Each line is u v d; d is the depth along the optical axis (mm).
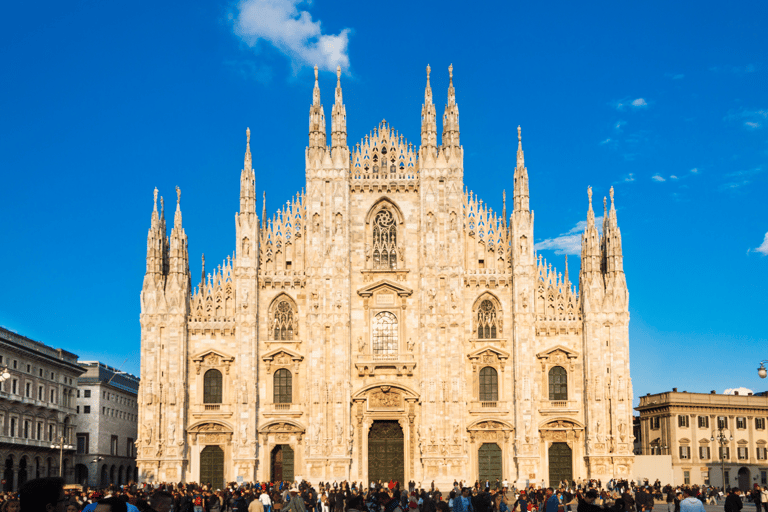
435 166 100938
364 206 102000
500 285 100062
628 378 96500
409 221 101500
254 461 95625
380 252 101312
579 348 98500
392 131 103625
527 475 94812
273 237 101688
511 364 98375
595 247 99188
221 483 96625
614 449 95188
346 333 97875
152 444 94938
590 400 96188
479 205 102062
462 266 99688
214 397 98312
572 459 96688
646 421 142250
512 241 99875
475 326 99688
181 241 99250
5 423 117500
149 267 98875
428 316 97938
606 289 98500
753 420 138250
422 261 99125
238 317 98250
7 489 117562
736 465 135875
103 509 13953
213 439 97375
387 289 99938
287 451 98062
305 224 101625
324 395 96625
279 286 100188
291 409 97625
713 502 106062
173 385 96312
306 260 100625
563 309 99500
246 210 100312
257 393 98000
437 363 97125
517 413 96000
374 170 103000
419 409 97375
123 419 163875
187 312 99062
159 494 18203
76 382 144875
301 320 99562
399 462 98000
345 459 95375
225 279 100500
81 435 148750
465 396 97438
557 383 98312
